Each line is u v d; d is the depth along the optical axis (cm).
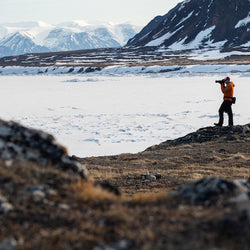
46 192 569
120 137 3575
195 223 468
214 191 566
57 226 488
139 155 1934
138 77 12212
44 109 5722
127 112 5269
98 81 11494
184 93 7375
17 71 18038
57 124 4372
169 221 486
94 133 3800
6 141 654
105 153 2919
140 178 1318
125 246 430
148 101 6419
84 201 575
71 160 695
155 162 1658
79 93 8156
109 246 433
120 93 7875
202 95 6944
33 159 651
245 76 9938
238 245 412
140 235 449
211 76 10844
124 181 1291
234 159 1596
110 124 4322
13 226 482
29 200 541
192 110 5178
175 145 2166
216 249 406
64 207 542
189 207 534
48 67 17475
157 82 10125
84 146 3203
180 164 1587
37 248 439
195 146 2005
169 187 1160
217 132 2184
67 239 454
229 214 471
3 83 11775
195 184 605
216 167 1466
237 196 539
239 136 2081
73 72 16175
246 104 5338
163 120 4506
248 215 456
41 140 690
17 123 708
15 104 6378
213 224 459
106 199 599
